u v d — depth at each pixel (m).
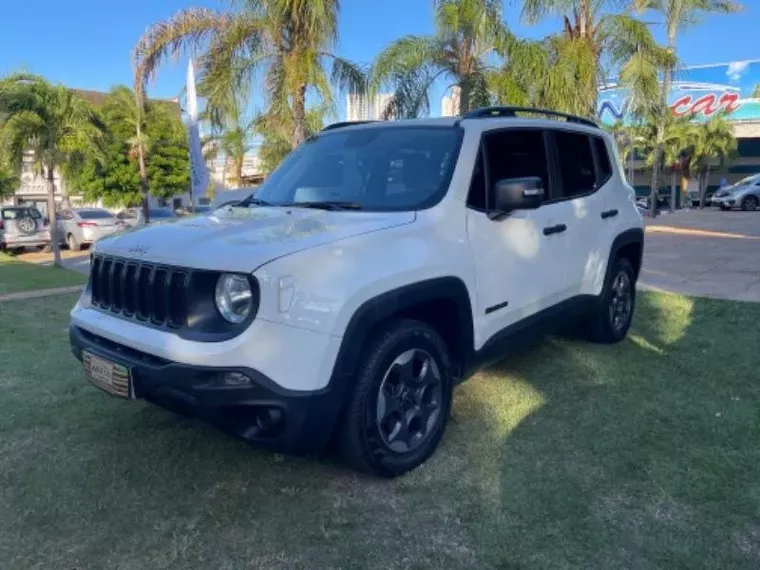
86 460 3.51
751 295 7.75
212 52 11.52
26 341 6.15
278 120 11.48
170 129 32.12
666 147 31.27
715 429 3.79
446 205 3.61
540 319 4.33
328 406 2.93
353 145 4.34
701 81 36.50
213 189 32.53
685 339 5.74
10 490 3.20
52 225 14.73
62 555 2.68
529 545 2.73
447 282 3.42
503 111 4.46
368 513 2.98
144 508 3.03
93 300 3.58
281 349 2.80
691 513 2.93
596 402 4.24
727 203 31.34
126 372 3.06
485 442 3.67
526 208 3.70
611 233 5.21
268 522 2.91
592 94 13.61
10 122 15.22
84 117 16.83
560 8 13.63
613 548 2.70
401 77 12.87
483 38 12.56
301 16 10.98
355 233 3.16
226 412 2.90
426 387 3.43
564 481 3.22
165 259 3.05
